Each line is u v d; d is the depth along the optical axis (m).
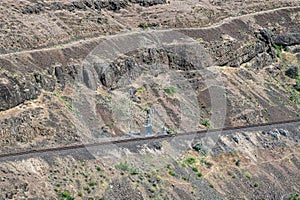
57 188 109.62
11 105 126.69
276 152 147.25
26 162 112.81
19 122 123.69
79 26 165.25
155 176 118.81
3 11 159.62
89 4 178.38
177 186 119.88
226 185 129.25
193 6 195.62
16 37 149.75
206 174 128.62
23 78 132.50
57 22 163.38
